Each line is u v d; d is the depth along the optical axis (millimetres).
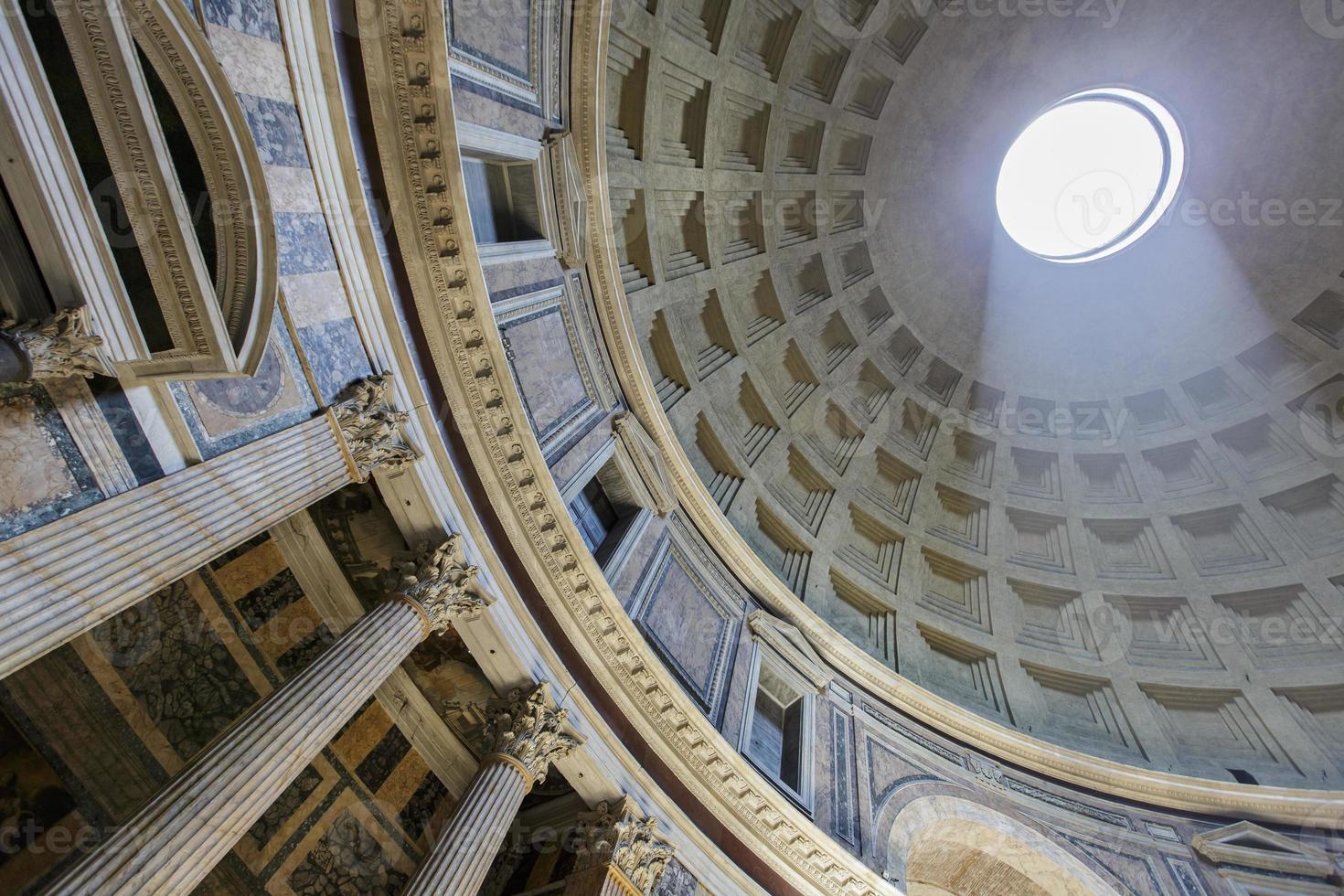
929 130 20234
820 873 10945
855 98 19078
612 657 10742
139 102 4812
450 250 9227
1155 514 20922
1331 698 16656
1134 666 18766
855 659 16375
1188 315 21844
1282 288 20531
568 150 12094
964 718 16281
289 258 7035
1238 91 19859
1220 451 20906
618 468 13938
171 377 5477
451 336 9555
